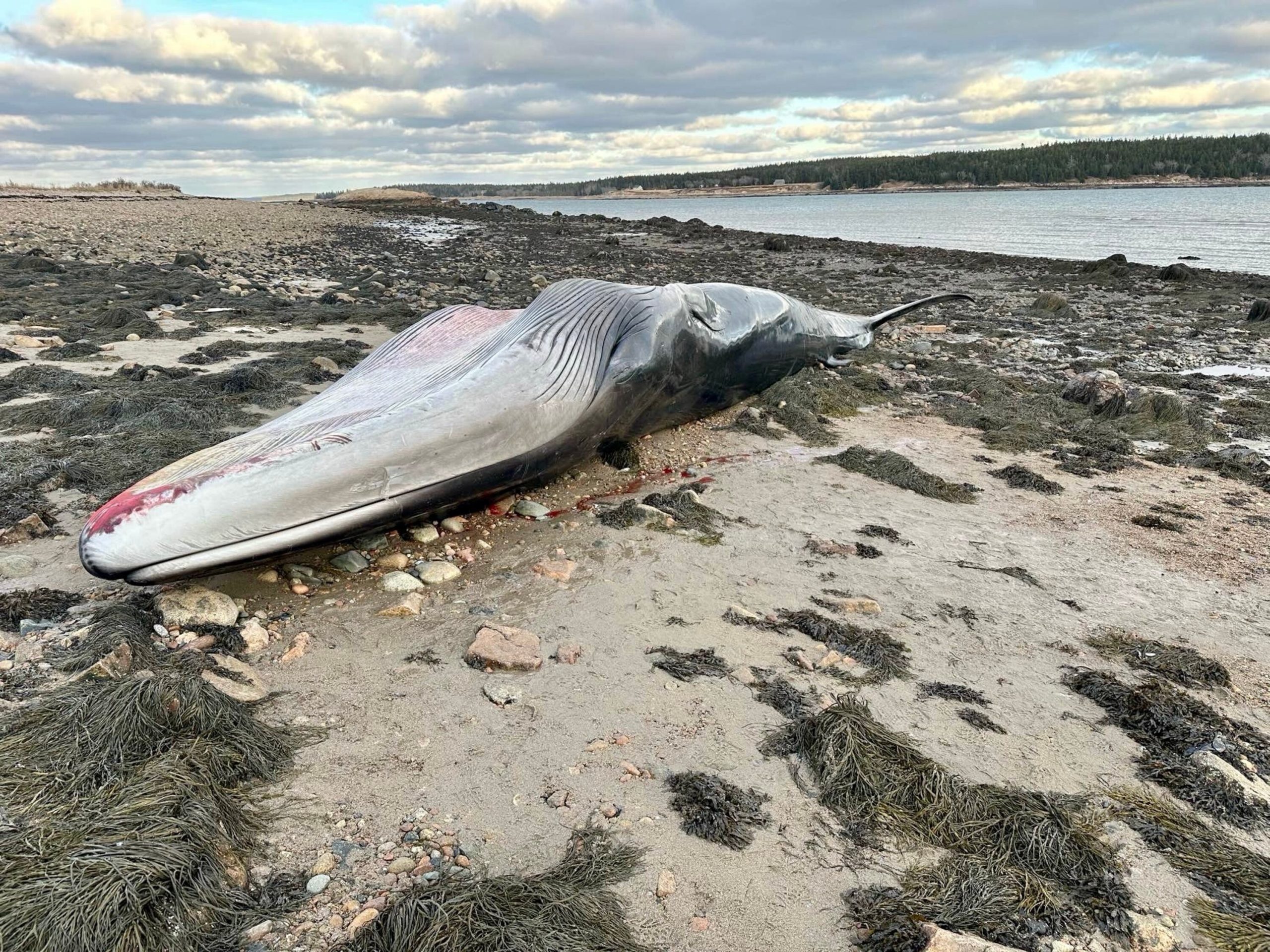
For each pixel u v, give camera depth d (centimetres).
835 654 508
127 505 472
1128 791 411
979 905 336
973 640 542
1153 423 1074
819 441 948
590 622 528
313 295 1898
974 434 1023
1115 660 526
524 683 460
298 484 513
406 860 337
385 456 551
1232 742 450
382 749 403
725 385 933
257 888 322
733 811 375
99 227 3281
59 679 428
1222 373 1401
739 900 332
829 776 399
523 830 359
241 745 387
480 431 600
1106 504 805
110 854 309
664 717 441
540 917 309
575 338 700
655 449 866
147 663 442
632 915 322
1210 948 329
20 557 556
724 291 950
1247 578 653
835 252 3331
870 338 1359
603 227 4559
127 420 864
